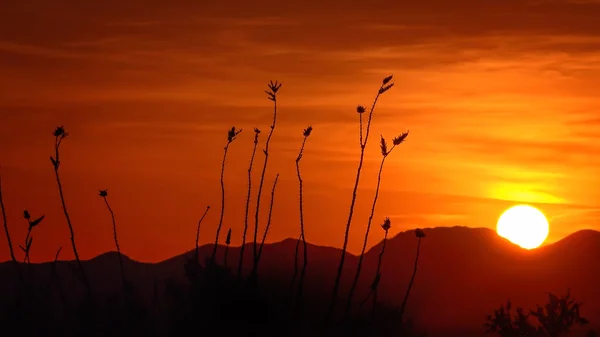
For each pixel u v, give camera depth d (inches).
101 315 3294.8
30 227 3412.9
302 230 3425.2
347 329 3346.5
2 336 3243.1
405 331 3499.0
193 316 3152.1
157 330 3260.3
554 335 3730.3
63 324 3299.7
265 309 3186.5
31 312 3277.6
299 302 3339.1
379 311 3435.0
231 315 3152.1
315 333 3339.1
